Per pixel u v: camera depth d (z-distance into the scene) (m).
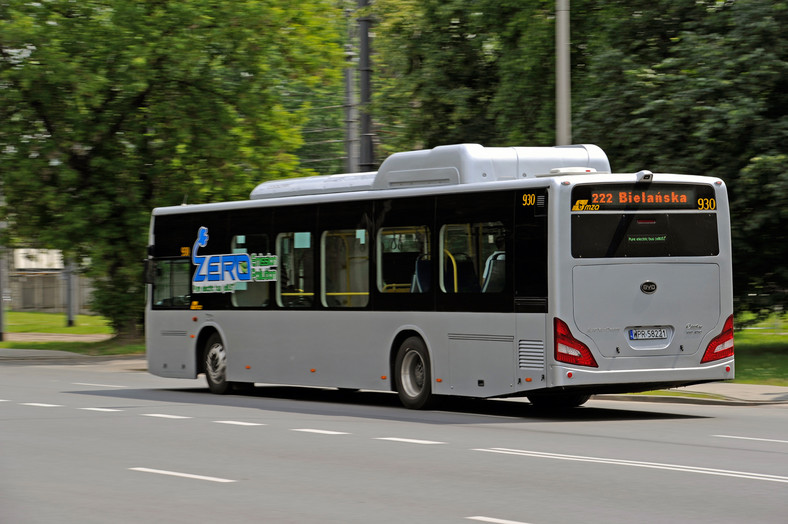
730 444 18.06
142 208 50.16
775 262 37.22
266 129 51.25
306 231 26.62
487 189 22.64
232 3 48.22
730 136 34.56
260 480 14.44
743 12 34.72
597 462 15.90
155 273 30.83
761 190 34.28
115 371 40.44
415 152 24.67
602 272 21.66
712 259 22.69
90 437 19.31
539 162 23.91
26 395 28.77
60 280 96.06
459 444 18.14
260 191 28.50
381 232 24.81
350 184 26.20
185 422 21.84
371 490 13.61
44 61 46.25
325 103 87.06
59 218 49.09
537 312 21.67
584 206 21.62
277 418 22.69
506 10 43.66
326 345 26.08
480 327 22.72
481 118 46.50
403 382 24.41
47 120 48.88
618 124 36.84
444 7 44.53
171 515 12.06
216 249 29.08
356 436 19.34
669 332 22.23
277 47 50.91
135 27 46.94
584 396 25.78
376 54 49.75
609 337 21.70
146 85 46.88
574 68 43.03
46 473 15.16
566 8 29.77
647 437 19.12
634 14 39.38
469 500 12.86
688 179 22.52
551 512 12.06
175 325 30.20
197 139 49.88
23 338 61.69
